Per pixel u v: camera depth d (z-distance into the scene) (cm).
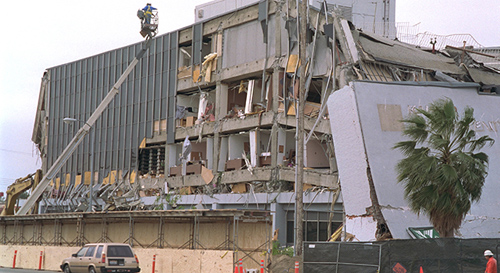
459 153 2319
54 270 3412
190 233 3097
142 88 5409
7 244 4256
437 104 2503
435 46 4616
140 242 3344
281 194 3975
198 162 4881
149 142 5241
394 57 3725
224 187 4472
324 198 3697
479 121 3391
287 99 4059
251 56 4406
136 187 5253
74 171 6025
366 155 3083
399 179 2411
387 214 2970
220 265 2683
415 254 2177
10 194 5194
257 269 2731
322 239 3731
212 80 4709
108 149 5688
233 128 4469
